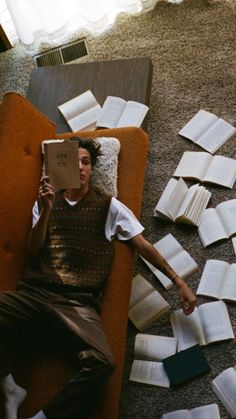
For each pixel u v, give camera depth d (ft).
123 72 8.29
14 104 6.69
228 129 8.01
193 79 8.60
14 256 6.43
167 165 8.04
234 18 8.92
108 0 9.25
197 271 7.14
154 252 6.50
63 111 8.21
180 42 8.98
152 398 6.46
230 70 8.51
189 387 6.41
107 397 5.73
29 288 6.25
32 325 6.04
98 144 6.90
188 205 7.34
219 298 6.81
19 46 9.82
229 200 7.45
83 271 6.30
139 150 7.13
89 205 6.49
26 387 5.85
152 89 8.71
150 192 7.89
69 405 5.50
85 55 9.41
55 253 6.43
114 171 6.93
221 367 6.45
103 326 6.13
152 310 6.89
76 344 5.88
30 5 8.80
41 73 8.67
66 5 8.99
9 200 6.35
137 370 6.59
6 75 9.65
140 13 9.41
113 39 9.36
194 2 9.24
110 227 6.55
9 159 6.47
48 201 6.19
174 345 6.66
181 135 8.15
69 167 6.28
